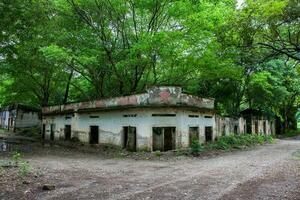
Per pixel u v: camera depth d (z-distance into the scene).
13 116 51.81
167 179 12.34
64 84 38.91
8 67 28.62
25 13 16.80
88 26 26.80
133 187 10.79
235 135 31.08
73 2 25.16
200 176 13.01
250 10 15.85
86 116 27.97
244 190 10.32
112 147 24.41
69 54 24.52
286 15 15.57
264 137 36.03
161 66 26.72
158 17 25.52
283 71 37.78
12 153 21.06
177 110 22.64
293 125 58.78
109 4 24.84
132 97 22.92
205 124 26.02
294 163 17.11
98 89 29.73
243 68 25.41
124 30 26.34
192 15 22.08
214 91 35.91
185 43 22.56
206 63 24.31
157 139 22.12
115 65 26.31
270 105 41.34
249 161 17.94
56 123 33.94
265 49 18.69
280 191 10.18
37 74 37.16
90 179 12.26
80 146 27.03
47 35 23.12
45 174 13.03
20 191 9.97
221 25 17.41
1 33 18.36
